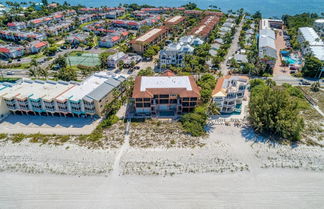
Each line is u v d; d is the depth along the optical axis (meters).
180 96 85.69
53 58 143.50
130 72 125.81
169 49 135.25
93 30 195.50
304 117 88.38
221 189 59.97
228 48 162.25
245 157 69.81
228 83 92.94
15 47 148.00
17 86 93.38
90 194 58.41
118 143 74.56
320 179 63.31
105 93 89.44
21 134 78.31
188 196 58.00
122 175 63.50
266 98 80.81
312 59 120.25
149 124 84.19
